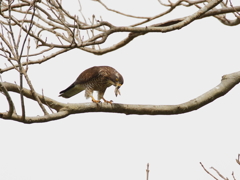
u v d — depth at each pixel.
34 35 10.71
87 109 10.89
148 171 8.05
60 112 10.33
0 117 8.83
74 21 10.98
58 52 11.34
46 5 11.18
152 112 11.63
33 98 10.23
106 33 11.72
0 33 8.78
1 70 10.72
